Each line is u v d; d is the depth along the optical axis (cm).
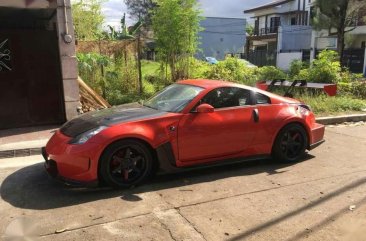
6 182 546
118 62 1289
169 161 540
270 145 621
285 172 595
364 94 1415
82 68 1171
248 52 4509
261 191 514
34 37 884
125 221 424
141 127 517
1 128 880
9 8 824
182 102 570
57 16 874
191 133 548
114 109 589
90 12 1739
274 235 396
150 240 384
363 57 3158
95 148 487
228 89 596
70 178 489
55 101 926
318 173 591
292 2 4775
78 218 430
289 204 472
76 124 539
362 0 2633
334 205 470
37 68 898
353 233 400
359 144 773
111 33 2231
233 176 575
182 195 498
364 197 494
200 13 1336
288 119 626
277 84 1373
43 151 539
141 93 1234
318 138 677
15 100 886
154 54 1498
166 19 1312
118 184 510
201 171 598
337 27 2714
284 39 4225
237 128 584
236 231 403
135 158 518
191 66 1427
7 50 864
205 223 420
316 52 3688
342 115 1045
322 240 387
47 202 474
